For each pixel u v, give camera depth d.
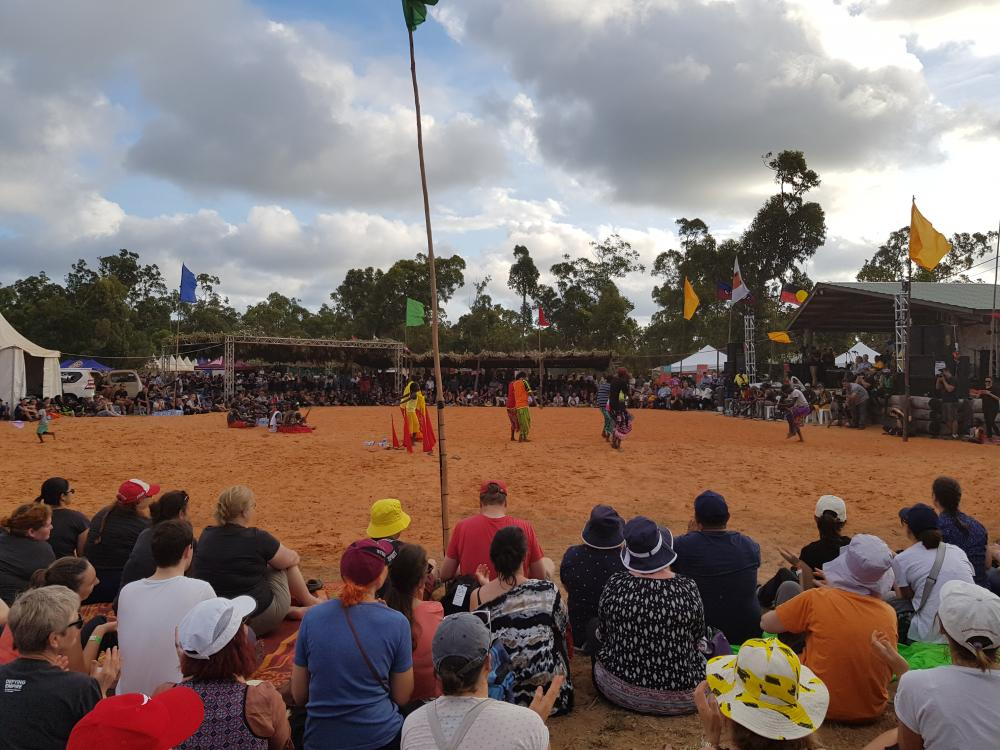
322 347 43.94
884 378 24.22
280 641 5.43
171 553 4.10
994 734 2.47
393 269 71.19
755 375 34.94
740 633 4.99
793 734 2.19
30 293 72.75
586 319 68.25
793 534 9.52
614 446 18.06
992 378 20.78
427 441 17.14
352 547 3.58
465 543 5.32
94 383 35.53
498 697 3.67
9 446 18.67
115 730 2.10
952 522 5.87
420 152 6.86
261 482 13.25
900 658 3.67
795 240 53.50
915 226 18.73
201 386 40.88
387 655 3.41
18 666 2.95
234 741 2.82
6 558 5.25
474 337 72.44
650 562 4.30
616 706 4.45
